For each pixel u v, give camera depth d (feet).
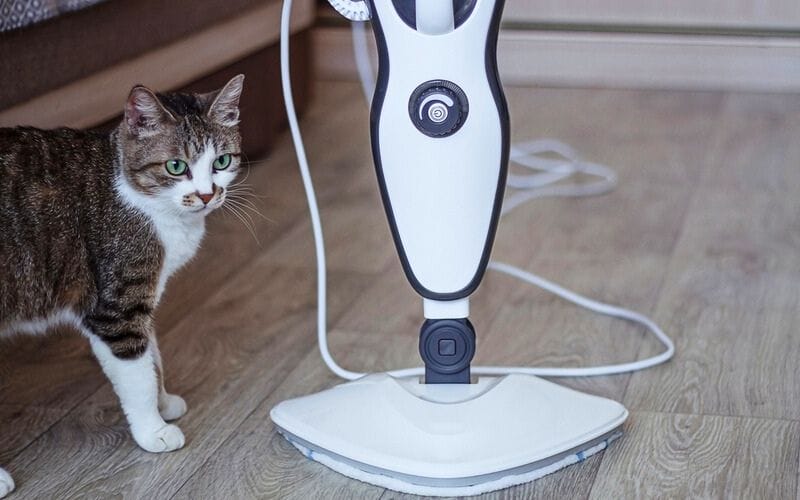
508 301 6.48
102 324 4.75
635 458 4.67
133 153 4.68
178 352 5.88
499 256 7.19
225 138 4.92
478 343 5.94
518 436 4.51
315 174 8.79
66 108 5.91
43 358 5.82
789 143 9.21
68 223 4.66
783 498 4.32
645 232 7.50
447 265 4.50
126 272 4.74
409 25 4.17
